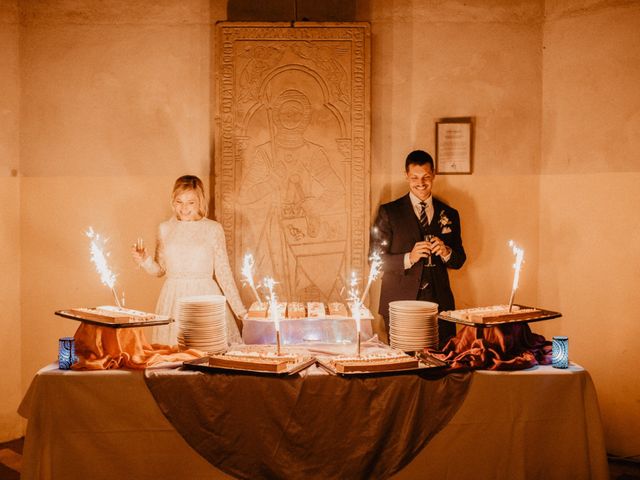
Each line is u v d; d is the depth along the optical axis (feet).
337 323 10.92
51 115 14.71
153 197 14.84
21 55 14.64
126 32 14.75
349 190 14.71
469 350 9.59
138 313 10.09
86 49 14.73
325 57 14.61
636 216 13.64
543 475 9.37
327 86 14.65
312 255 14.78
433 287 13.76
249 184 14.69
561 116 14.57
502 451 9.32
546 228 14.87
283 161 14.73
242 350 10.27
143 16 14.74
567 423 9.36
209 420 9.15
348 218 14.71
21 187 14.70
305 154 14.73
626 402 13.88
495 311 10.12
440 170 14.85
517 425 9.29
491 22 14.83
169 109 14.83
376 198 14.93
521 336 10.18
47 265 14.76
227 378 9.14
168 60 14.79
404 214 14.01
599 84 14.05
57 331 14.82
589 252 14.25
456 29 14.84
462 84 14.85
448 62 14.85
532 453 9.32
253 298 14.74
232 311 14.24
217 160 14.61
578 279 14.42
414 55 14.85
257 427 9.14
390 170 14.90
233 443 9.17
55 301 14.79
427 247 12.67
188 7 14.76
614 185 13.91
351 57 14.61
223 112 14.61
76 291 14.83
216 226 13.14
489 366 9.53
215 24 14.61
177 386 9.18
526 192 14.96
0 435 14.38
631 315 13.75
